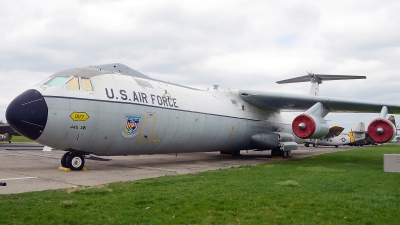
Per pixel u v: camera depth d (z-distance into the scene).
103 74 11.66
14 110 9.79
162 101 12.97
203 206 6.06
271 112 20.72
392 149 32.34
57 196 6.53
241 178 9.47
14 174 10.02
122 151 12.13
